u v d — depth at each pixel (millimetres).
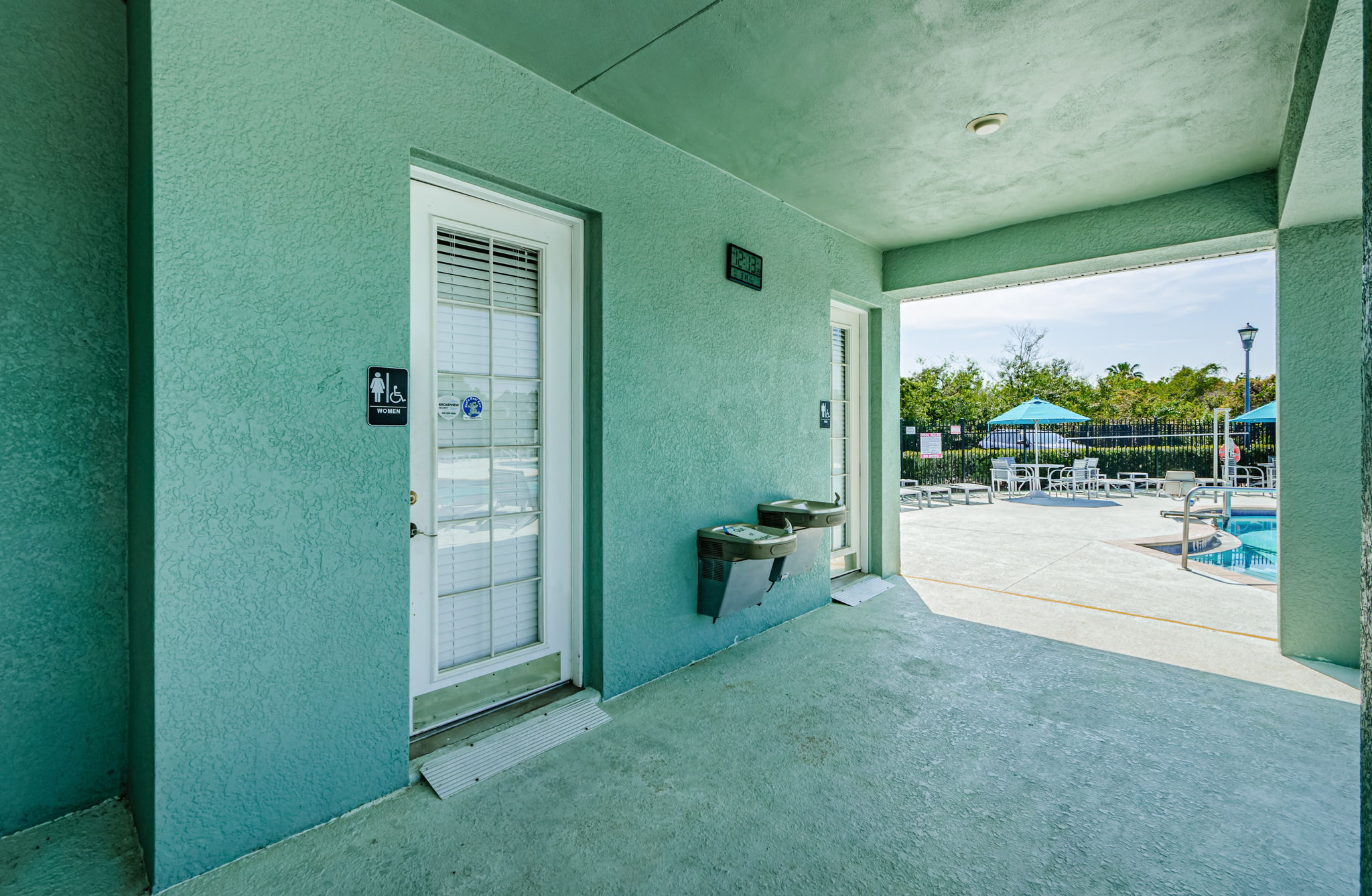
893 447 5758
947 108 2990
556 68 2609
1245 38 2443
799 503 4109
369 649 2135
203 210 1758
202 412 1764
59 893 1686
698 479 3537
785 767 2418
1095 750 2559
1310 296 3586
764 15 2277
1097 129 3209
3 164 1863
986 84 2785
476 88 2424
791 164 3611
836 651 3742
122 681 2105
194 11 1738
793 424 4359
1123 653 3713
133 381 1973
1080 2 2225
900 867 1853
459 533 2631
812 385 4574
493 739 2496
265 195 1878
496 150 2494
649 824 2055
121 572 2096
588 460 3037
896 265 5414
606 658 2996
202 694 1771
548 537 2947
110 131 2057
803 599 4516
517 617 2869
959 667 3477
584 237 3004
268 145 1883
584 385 3025
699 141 3303
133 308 1983
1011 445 16141
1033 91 2840
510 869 1835
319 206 1996
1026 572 5855
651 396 3223
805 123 3113
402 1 2170
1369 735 1106
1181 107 2984
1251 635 4020
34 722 1941
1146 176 3824
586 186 2865
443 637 2592
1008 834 2010
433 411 2488
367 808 2119
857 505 5629
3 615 1883
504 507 2799
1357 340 3477
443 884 1765
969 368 23734
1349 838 1979
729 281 3762
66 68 1967
